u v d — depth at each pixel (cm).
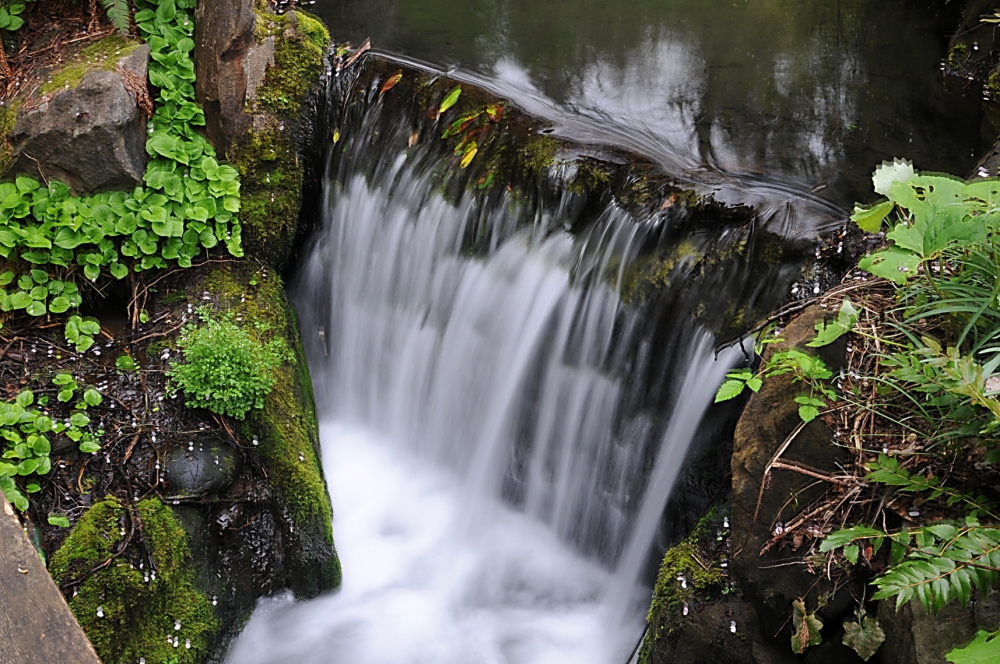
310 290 520
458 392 475
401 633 416
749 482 287
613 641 406
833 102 502
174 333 431
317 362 528
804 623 264
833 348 283
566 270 422
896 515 257
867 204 403
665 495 385
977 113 495
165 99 452
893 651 245
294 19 488
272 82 474
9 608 234
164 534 373
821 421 273
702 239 384
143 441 393
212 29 462
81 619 343
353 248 505
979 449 248
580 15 616
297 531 412
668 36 587
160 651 361
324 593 425
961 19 574
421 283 482
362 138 500
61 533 366
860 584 258
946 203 251
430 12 611
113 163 422
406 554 456
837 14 617
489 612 428
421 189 476
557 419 433
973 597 230
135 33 463
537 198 436
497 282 449
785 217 370
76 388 400
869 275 320
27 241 409
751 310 362
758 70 540
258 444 412
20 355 407
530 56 548
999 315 249
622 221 405
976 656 192
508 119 458
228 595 399
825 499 270
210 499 392
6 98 439
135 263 436
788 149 452
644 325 393
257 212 469
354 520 470
